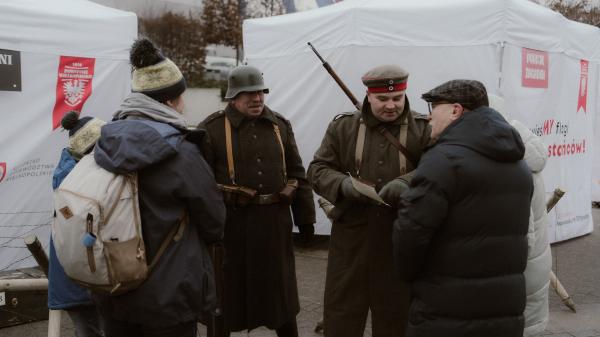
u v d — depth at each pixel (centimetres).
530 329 262
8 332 375
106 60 488
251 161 295
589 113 668
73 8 474
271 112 310
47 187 458
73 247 186
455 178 197
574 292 462
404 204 204
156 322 195
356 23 541
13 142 434
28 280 333
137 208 191
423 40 529
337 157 276
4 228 434
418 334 210
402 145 257
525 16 525
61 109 461
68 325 383
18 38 429
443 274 203
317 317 404
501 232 201
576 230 651
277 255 302
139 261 189
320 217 591
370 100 255
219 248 284
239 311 302
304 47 582
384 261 259
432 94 216
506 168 201
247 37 633
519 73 529
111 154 190
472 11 512
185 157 199
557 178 607
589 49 654
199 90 2483
